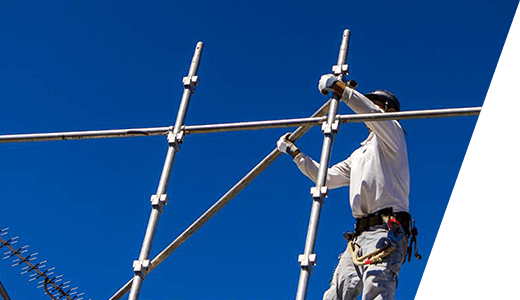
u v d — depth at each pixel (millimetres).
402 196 6023
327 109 6633
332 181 6895
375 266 5656
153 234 5945
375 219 5887
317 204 5613
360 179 6102
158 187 6180
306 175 6980
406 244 5926
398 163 6086
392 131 6074
